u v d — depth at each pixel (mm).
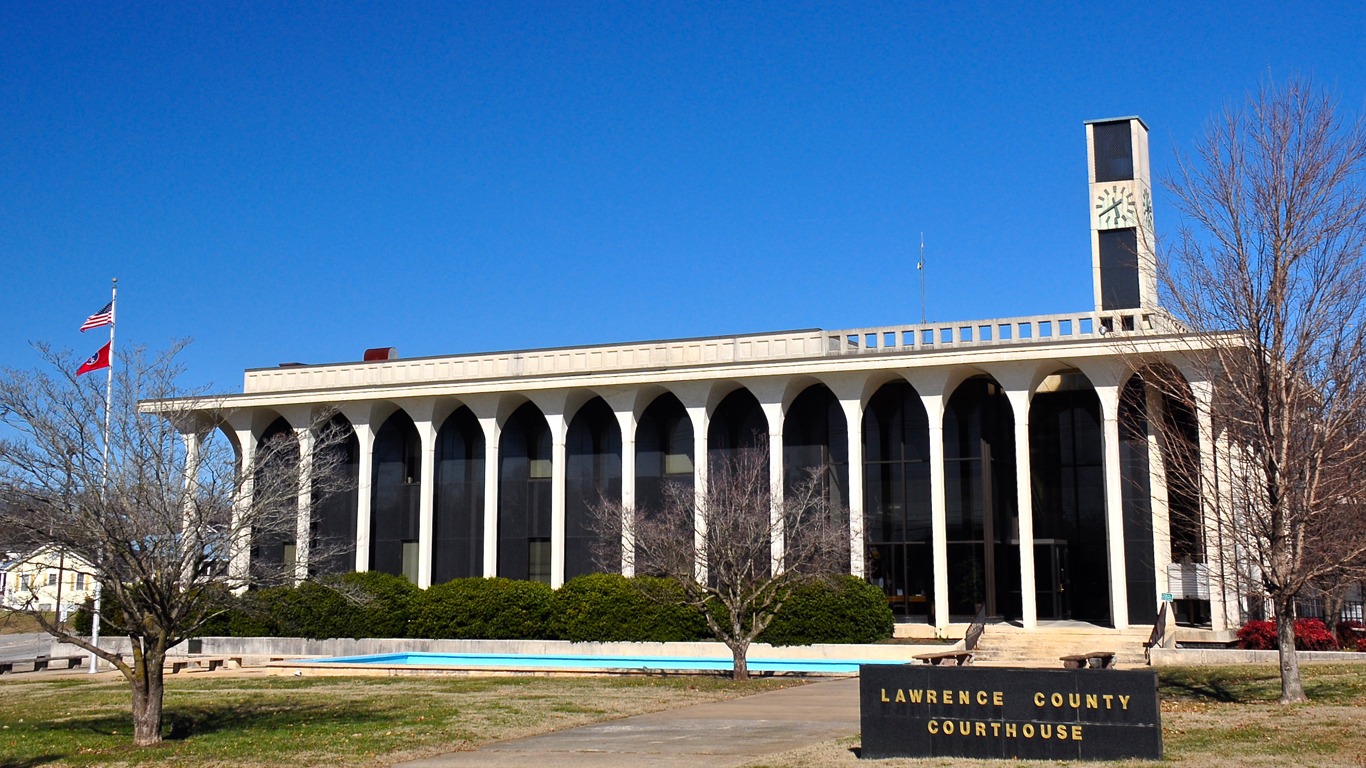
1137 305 41469
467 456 47781
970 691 15547
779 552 37469
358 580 41875
